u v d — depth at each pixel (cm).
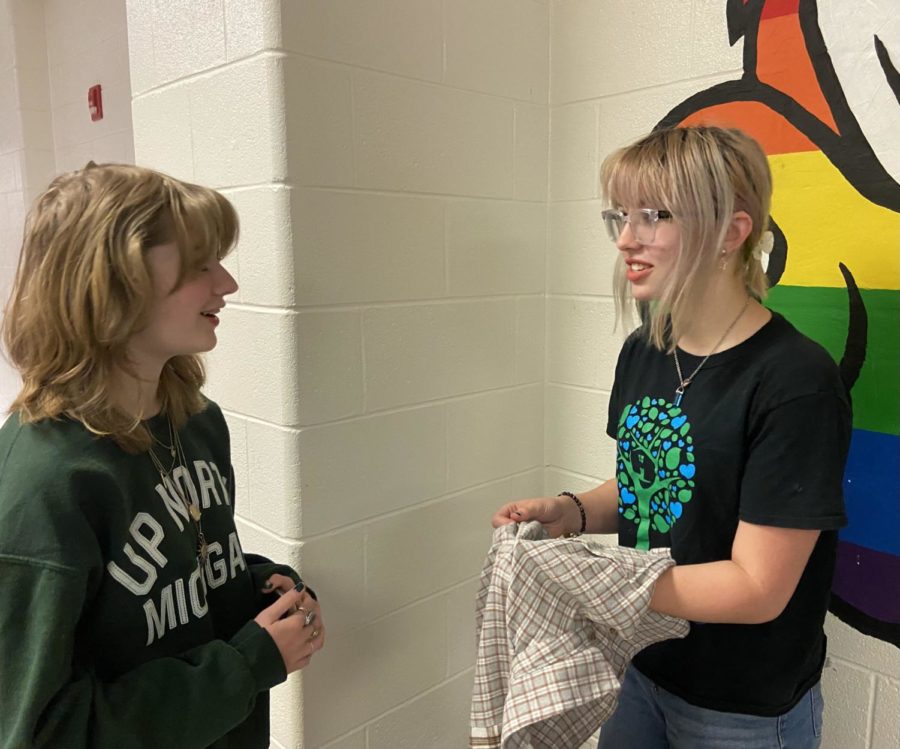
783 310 135
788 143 131
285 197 128
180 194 90
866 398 125
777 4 130
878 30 118
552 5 165
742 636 104
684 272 97
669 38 146
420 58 143
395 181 142
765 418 93
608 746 125
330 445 139
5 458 82
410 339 149
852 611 130
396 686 157
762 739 105
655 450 106
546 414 180
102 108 291
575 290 170
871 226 122
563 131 167
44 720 76
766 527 91
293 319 131
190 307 91
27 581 76
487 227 160
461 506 165
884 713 127
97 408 84
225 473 112
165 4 146
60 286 82
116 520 83
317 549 139
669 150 97
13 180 339
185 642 92
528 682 95
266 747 113
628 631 94
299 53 126
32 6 319
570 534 125
